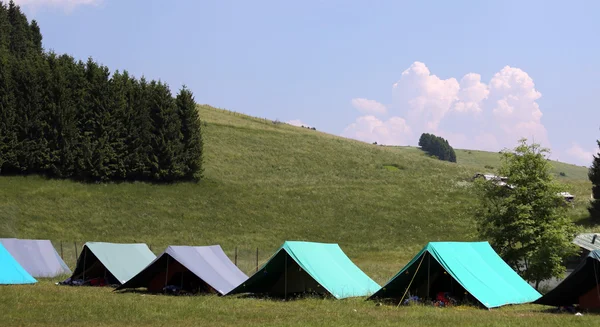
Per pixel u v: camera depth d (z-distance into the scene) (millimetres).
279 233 64062
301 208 73188
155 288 26500
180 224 64438
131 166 76062
